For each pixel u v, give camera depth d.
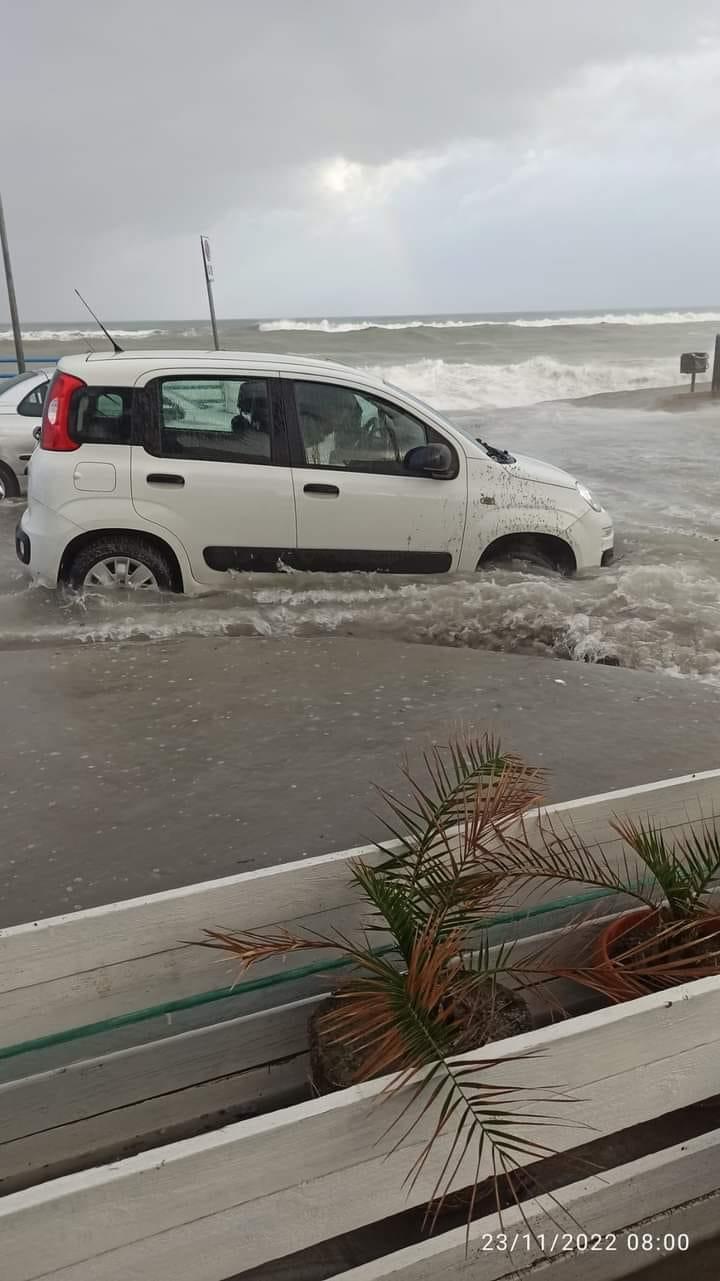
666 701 4.91
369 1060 1.87
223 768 4.14
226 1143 1.55
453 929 2.21
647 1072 1.87
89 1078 2.19
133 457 6.19
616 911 2.66
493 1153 1.63
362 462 6.52
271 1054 2.31
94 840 3.54
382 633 6.04
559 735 4.47
